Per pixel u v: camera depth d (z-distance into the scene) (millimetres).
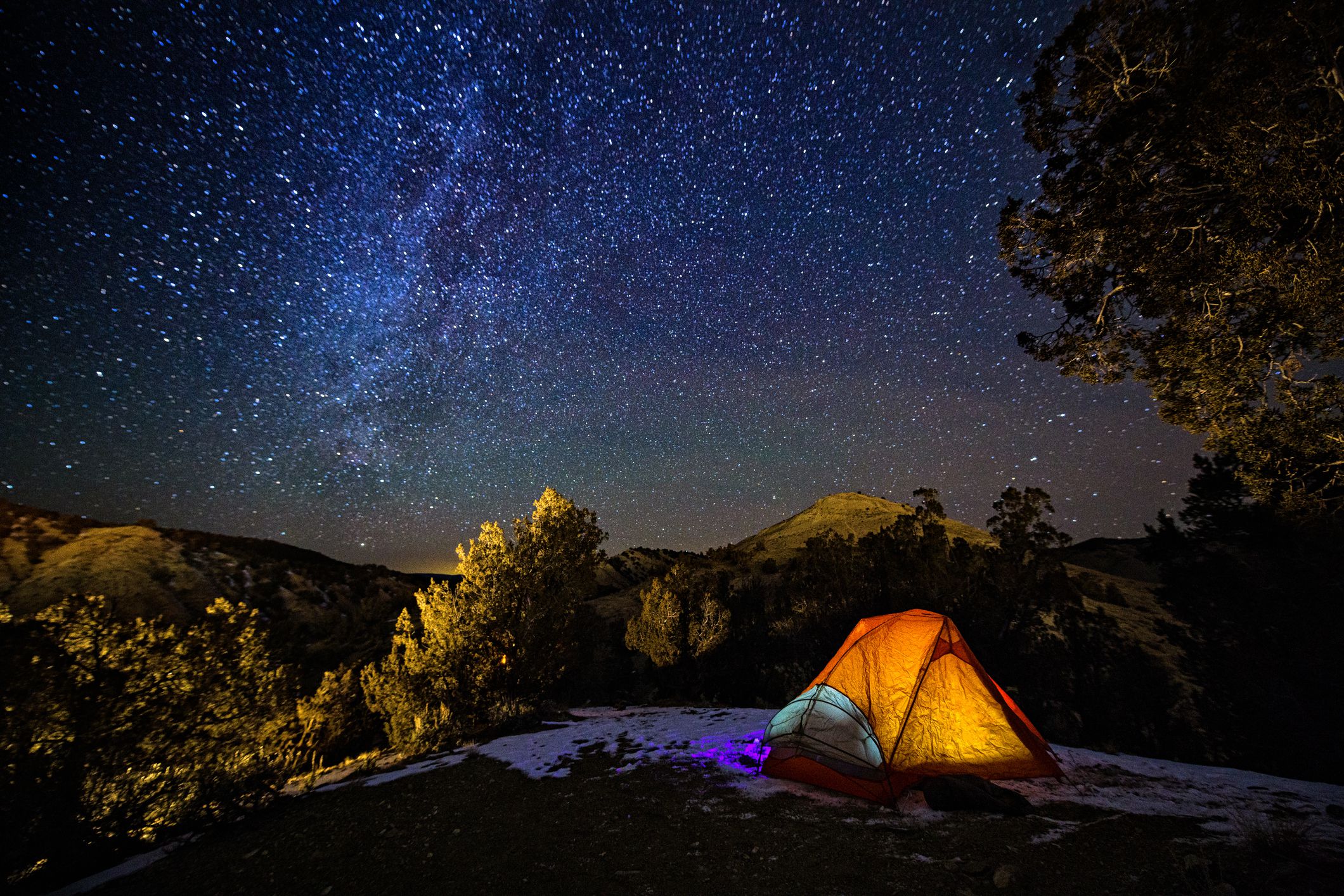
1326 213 7234
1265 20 7039
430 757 9844
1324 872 3670
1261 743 10461
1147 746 12977
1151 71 8219
